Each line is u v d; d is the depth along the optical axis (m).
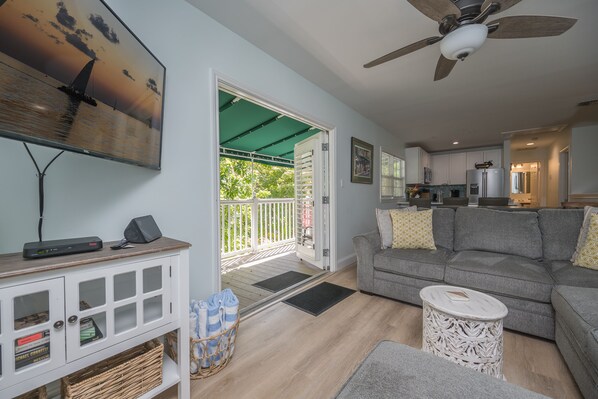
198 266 1.80
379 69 2.60
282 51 2.28
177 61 1.66
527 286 1.74
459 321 1.34
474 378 0.71
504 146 5.77
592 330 1.07
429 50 2.25
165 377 1.20
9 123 0.67
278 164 5.53
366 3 1.70
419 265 2.22
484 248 2.38
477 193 6.07
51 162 1.12
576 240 2.06
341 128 3.52
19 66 0.68
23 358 0.76
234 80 2.02
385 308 2.26
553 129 4.94
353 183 3.88
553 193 6.29
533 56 2.36
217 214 1.91
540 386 1.32
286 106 2.53
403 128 4.90
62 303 0.83
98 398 0.98
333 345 1.71
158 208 1.58
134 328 1.02
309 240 3.69
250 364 1.53
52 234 1.19
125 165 1.43
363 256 2.57
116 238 1.40
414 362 0.78
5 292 0.73
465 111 3.89
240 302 2.40
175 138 1.66
